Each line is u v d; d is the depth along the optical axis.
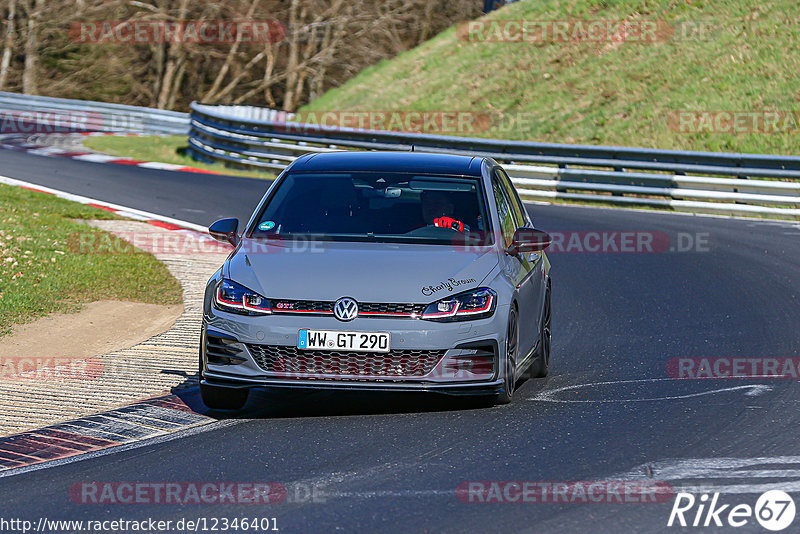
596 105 108.75
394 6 164.62
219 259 49.50
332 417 24.45
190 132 110.25
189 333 35.38
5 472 20.66
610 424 23.41
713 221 65.38
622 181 74.44
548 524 16.80
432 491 18.58
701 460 20.45
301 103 168.12
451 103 121.81
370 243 25.52
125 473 20.25
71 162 94.88
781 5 113.62
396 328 23.14
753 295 42.38
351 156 29.33
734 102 99.69
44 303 38.62
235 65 171.62
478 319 23.61
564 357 32.50
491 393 23.88
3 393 27.59
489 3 153.25
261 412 25.19
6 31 174.88
